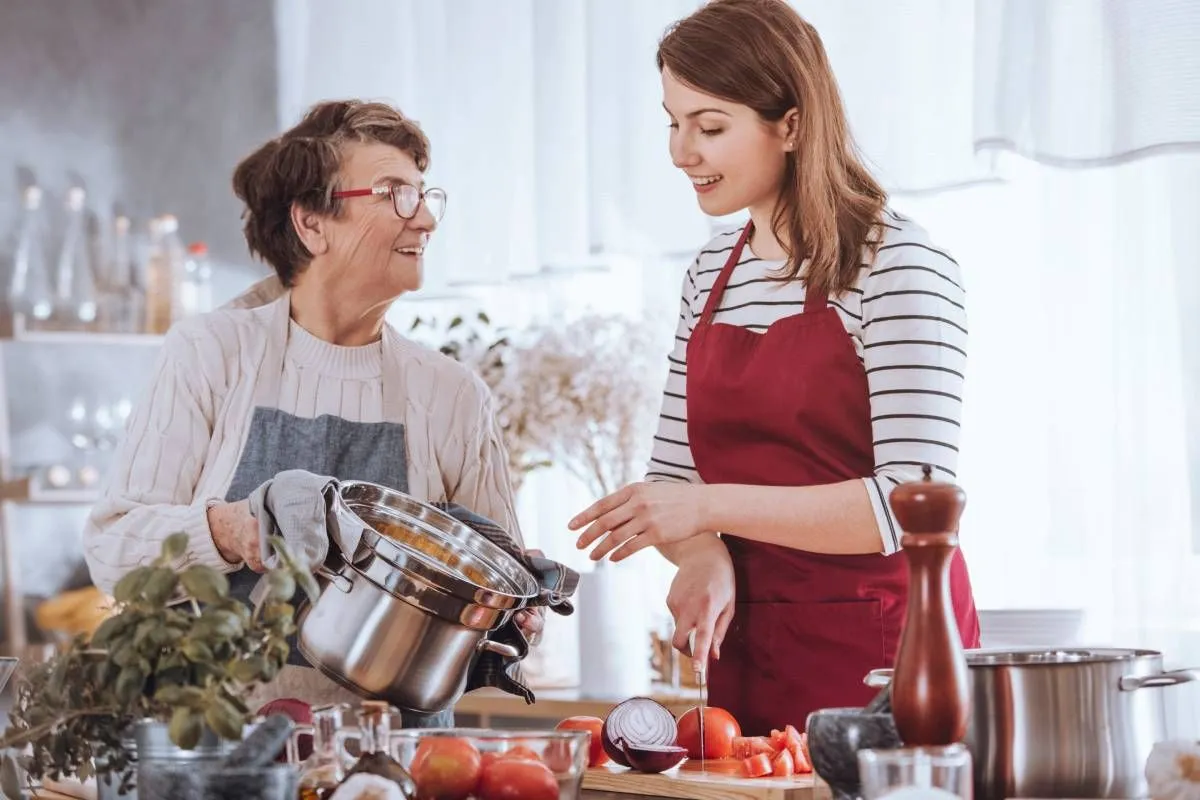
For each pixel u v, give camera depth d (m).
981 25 2.67
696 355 2.00
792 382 1.89
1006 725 1.22
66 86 3.95
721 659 1.97
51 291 3.88
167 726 1.20
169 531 1.76
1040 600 2.71
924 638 1.13
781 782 1.49
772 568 1.92
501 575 1.68
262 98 4.19
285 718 1.17
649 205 3.24
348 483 1.63
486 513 2.10
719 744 1.69
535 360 2.94
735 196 1.91
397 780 1.19
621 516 1.76
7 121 3.89
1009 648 1.36
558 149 3.44
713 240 2.10
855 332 1.86
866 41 2.89
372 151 1.98
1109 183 2.63
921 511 1.13
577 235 3.43
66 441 3.89
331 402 2.01
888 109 2.86
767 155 1.89
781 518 1.75
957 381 1.81
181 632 1.17
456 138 3.73
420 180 2.02
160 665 1.17
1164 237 2.51
